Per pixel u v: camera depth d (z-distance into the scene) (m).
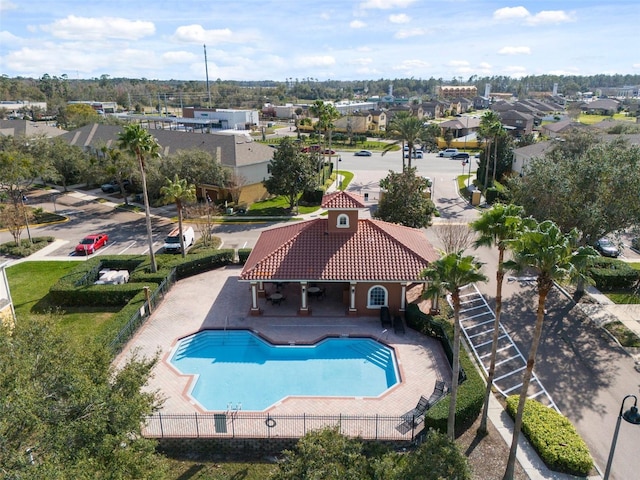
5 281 27.41
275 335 28.56
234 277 37.00
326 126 73.56
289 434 20.23
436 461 14.32
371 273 29.59
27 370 12.71
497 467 18.69
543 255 14.89
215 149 60.34
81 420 12.72
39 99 172.88
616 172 28.62
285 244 31.61
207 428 20.64
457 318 17.62
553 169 30.95
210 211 46.53
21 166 46.62
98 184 66.56
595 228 30.06
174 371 25.00
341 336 28.42
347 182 72.50
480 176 69.69
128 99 184.75
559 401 22.84
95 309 32.19
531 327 29.53
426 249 33.22
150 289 32.59
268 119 160.12
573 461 18.14
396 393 23.20
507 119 120.19
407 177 40.25
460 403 20.69
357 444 14.28
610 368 25.38
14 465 10.17
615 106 163.75
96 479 11.99
